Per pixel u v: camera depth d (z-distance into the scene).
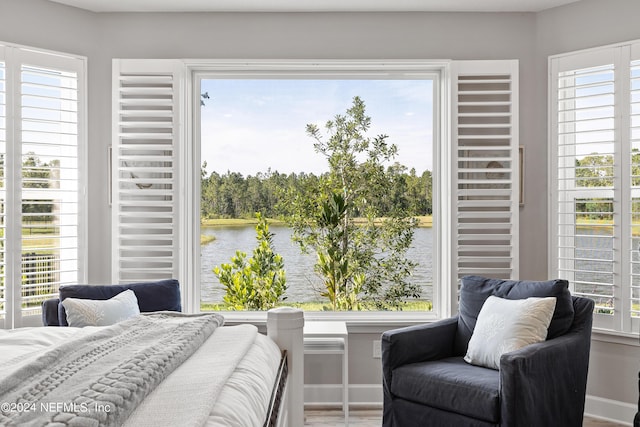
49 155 3.65
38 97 3.55
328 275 4.08
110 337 1.88
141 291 3.39
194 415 1.17
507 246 3.82
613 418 3.49
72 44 3.79
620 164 3.49
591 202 3.65
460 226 3.83
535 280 3.92
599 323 3.56
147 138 3.80
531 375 2.55
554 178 3.80
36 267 3.62
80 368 1.42
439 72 4.03
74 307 3.00
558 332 2.94
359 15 3.91
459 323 3.33
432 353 3.18
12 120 3.49
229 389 1.46
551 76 3.81
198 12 3.91
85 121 3.82
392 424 2.99
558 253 3.79
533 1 3.72
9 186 3.47
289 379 2.34
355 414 3.64
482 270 3.82
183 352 1.66
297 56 3.92
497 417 2.55
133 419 1.16
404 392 2.92
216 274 4.10
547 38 3.86
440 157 4.03
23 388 1.27
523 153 3.92
